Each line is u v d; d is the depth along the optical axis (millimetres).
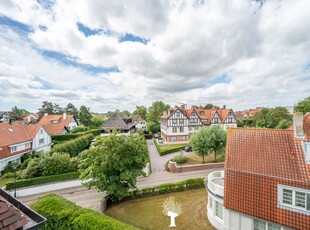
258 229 12789
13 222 4668
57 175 27375
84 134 53312
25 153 38281
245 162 14078
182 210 18125
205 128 35750
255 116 71000
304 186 11078
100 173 18562
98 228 10258
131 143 19953
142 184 27250
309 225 10672
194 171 33281
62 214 11617
